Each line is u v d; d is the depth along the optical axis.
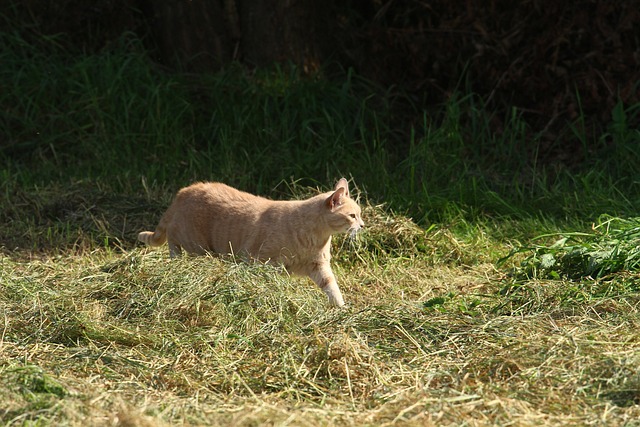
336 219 9.75
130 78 16.06
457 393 6.46
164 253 10.31
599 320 7.96
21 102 15.66
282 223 9.81
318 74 16.53
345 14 17.89
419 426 5.77
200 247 10.38
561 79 15.57
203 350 7.52
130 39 17.17
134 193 13.54
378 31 16.98
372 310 8.36
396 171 14.09
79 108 15.67
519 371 6.86
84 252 11.38
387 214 12.34
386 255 11.34
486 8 16.30
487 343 7.45
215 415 6.09
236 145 14.94
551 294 8.70
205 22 17.19
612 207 12.58
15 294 8.70
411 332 7.87
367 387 6.77
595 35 15.45
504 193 13.59
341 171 14.03
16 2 17.36
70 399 6.23
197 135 15.53
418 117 16.22
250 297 8.45
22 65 16.52
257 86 15.95
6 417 5.90
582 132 14.50
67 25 17.44
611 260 9.27
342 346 7.27
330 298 9.60
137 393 6.64
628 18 15.16
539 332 7.64
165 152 14.94
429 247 11.54
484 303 8.98
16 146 15.28
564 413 6.19
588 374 6.72
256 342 7.70
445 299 9.17
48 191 13.46
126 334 7.77
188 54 17.11
